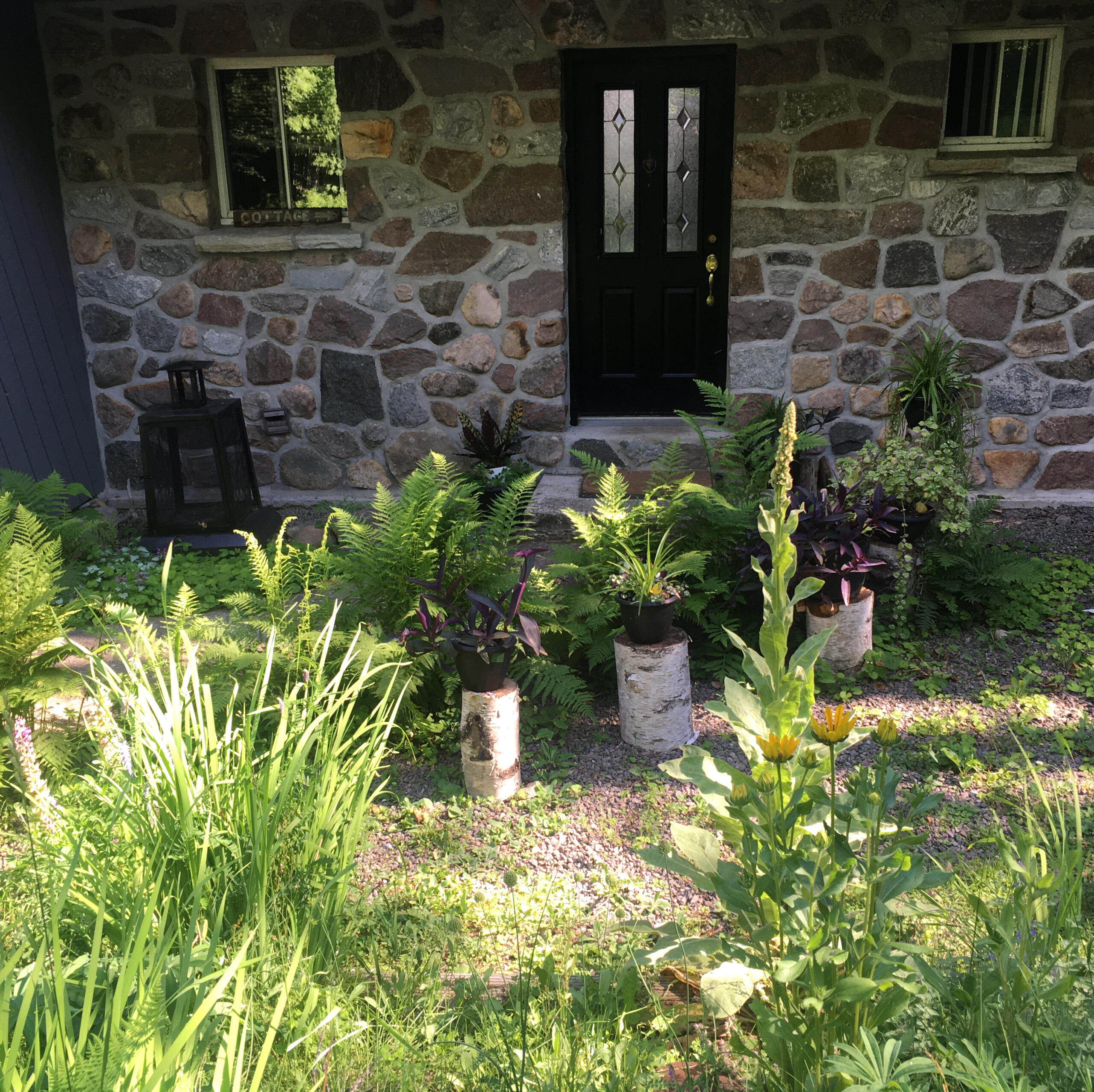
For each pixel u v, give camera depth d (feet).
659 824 11.60
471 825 11.66
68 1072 5.31
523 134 20.74
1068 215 20.30
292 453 23.04
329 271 21.89
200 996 6.61
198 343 22.49
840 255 20.99
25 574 12.34
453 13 20.13
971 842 10.81
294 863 9.10
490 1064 7.17
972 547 16.34
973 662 15.11
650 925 8.20
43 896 8.14
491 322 21.90
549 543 19.83
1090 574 17.54
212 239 21.53
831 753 6.11
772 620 6.76
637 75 22.26
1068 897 7.22
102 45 20.80
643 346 24.18
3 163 19.69
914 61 19.74
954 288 20.97
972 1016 6.70
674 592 13.34
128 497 23.20
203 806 8.91
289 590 14.24
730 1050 7.73
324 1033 7.31
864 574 14.65
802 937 6.31
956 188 20.39
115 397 22.89
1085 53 19.45
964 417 18.30
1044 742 12.87
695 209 23.20
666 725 13.16
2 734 11.76
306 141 21.88
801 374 21.79
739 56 20.04
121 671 15.15
